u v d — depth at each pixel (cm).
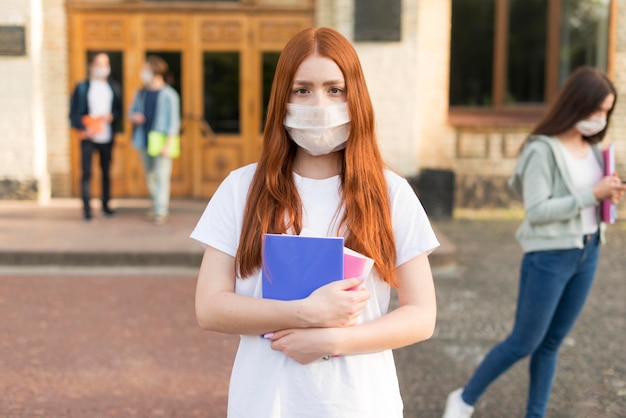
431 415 382
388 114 972
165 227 816
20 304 573
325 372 175
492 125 1006
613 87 326
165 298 595
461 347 489
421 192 965
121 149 1016
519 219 972
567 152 329
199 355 468
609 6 995
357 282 170
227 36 1003
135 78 1006
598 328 527
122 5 992
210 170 1023
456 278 668
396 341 176
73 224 827
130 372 438
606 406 393
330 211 184
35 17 960
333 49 179
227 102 1016
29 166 972
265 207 182
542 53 1019
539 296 322
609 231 888
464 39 1019
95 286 629
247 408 177
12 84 959
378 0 951
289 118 182
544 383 340
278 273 173
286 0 995
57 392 406
